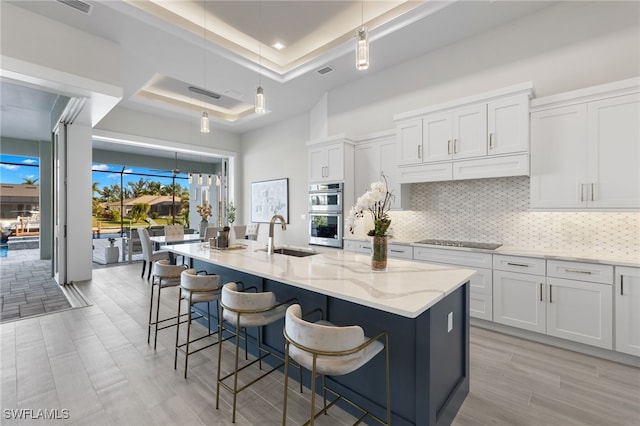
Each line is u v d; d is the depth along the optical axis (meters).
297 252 3.16
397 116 3.73
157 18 3.22
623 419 1.77
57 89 3.32
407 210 4.11
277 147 6.70
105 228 9.35
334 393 1.88
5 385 2.09
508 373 2.27
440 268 2.16
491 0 2.92
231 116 7.02
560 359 2.47
